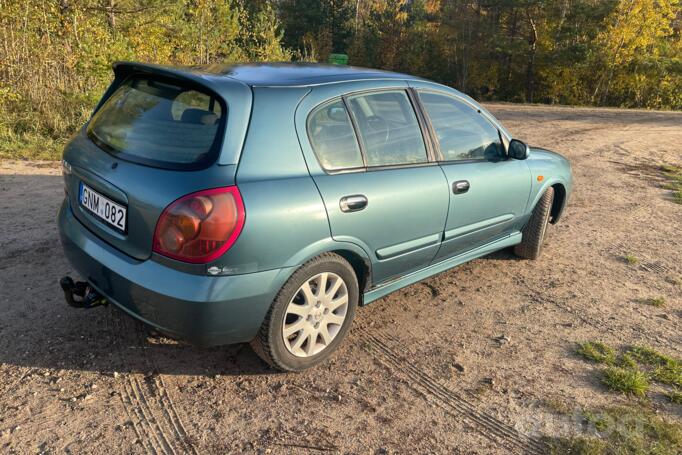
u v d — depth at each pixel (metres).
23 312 3.49
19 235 4.70
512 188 4.37
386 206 3.22
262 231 2.60
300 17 55.97
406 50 52.66
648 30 38.41
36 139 8.41
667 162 11.32
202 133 2.66
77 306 3.03
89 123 3.33
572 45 40.00
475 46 47.06
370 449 2.62
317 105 3.01
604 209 7.27
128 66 3.14
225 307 2.57
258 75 3.04
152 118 2.87
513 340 3.72
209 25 19.94
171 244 2.51
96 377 2.95
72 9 10.58
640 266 5.29
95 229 2.95
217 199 2.49
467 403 3.02
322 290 3.03
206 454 2.50
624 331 3.96
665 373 3.41
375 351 3.46
